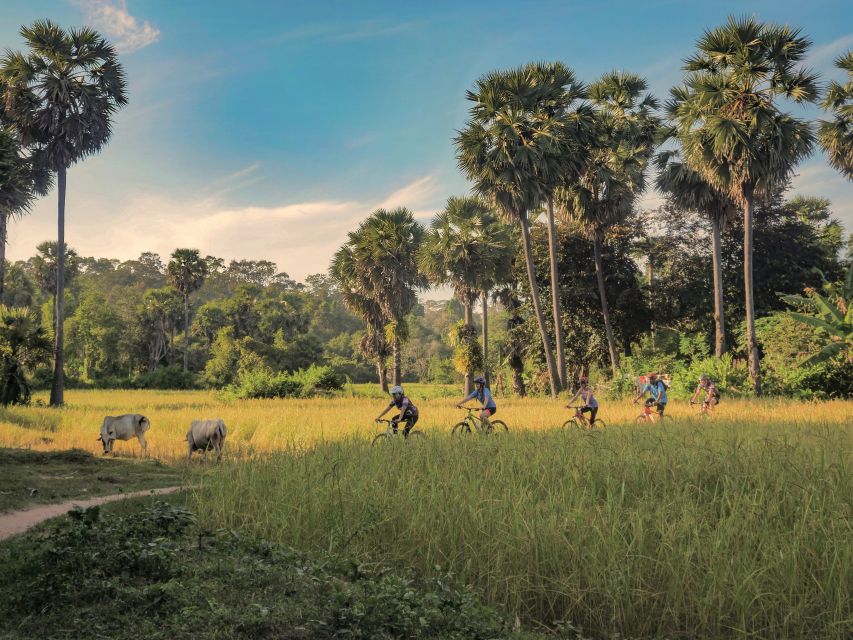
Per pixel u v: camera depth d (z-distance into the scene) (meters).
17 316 31.73
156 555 5.70
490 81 34.94
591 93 40.16
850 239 51.75
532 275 37.06
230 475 9.34
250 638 4.49
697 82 29.78
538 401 35.03
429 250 42.88
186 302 79.94
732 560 5.44
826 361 28.42
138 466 13.59
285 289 153.88
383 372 51.50
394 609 4.89
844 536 5.82
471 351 44.09
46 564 5.48
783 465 8.29
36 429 21.47
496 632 4.99
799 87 27.95
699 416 19.02
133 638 4.39
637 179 41.06
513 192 35.19
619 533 5.97
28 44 32.97
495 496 7.43
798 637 4.98
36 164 34.56
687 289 44.00
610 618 5.34
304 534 7.18
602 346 46.19
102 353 79.56
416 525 6.83
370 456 10.16
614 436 12.34
